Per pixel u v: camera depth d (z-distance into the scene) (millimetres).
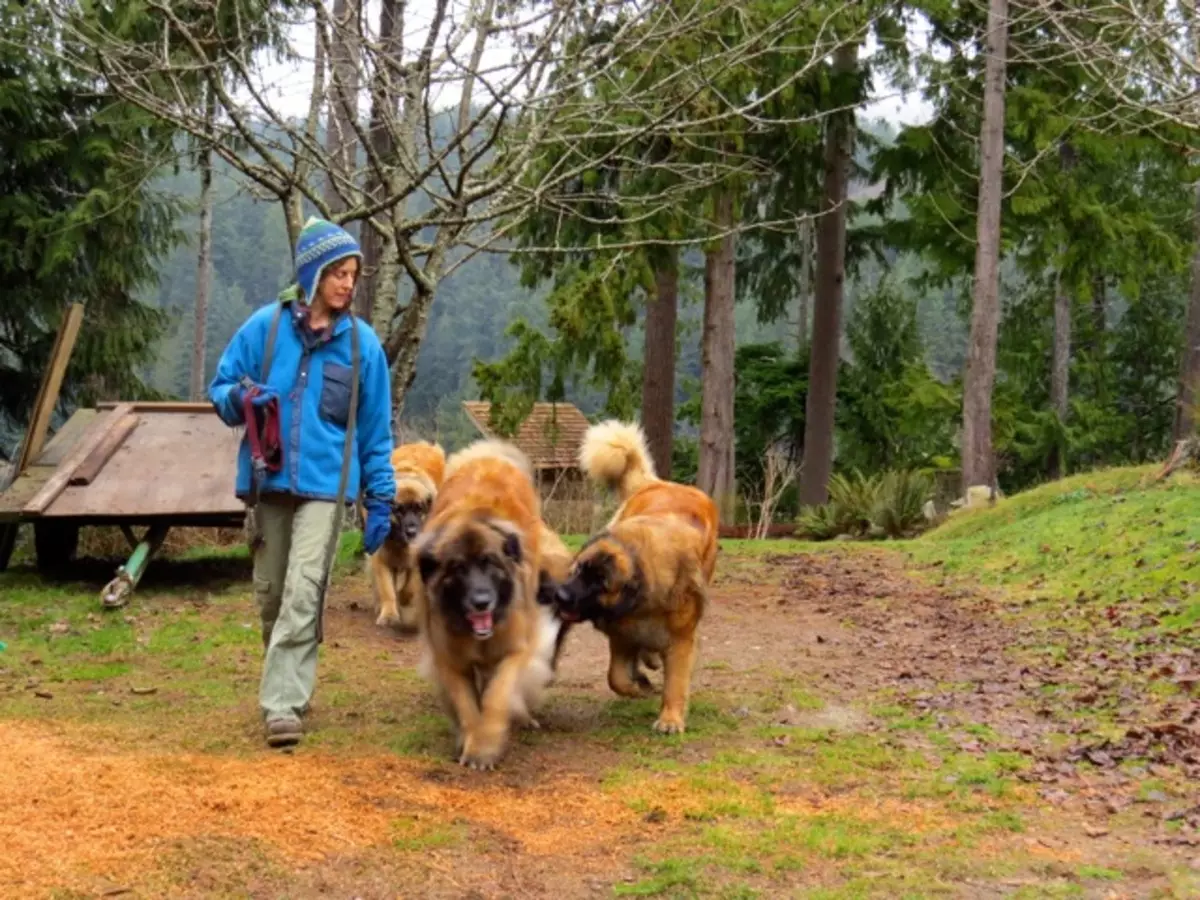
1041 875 4129
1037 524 13836
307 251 5504
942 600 10617
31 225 17062
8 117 17281
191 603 9250
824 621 9641
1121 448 33031
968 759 5578
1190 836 4496
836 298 24000
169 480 10195
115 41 9211
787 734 5984
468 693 5332
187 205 19609
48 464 10766
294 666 5449
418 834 4285
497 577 5152
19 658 7273
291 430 5434
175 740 5418
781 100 19312
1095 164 23547
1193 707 6406
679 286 27812
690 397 34406
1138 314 33562
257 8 10477
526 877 4012
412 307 10430
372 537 5703
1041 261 22094
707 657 8070
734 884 3984
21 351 18531
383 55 9242
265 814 4324
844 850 4309
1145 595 9461
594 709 6445
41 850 3857
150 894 3641
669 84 11727
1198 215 24031
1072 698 6793
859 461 30219
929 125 21672
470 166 9094
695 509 6676
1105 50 10469
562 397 19234
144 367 20266
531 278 21031
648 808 4750
